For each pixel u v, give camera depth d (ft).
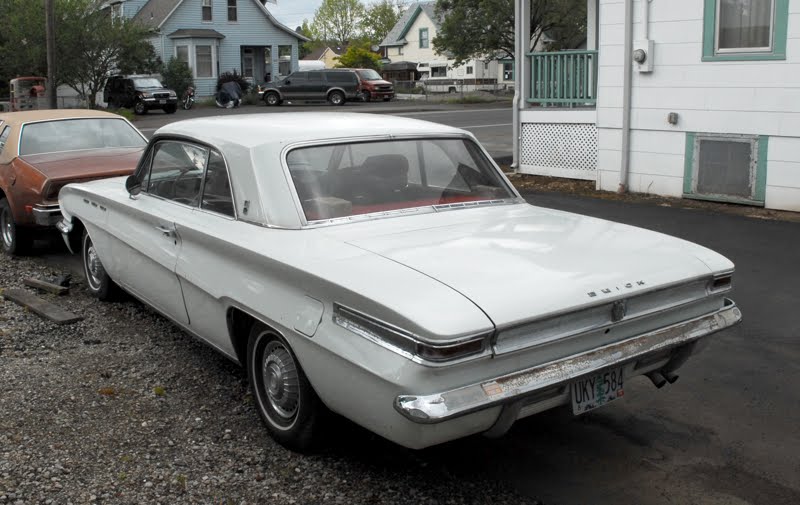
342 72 142.82
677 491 12.08
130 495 11.77
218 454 13.10
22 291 22.71
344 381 10.94
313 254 11.93
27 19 111.24
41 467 12.57
